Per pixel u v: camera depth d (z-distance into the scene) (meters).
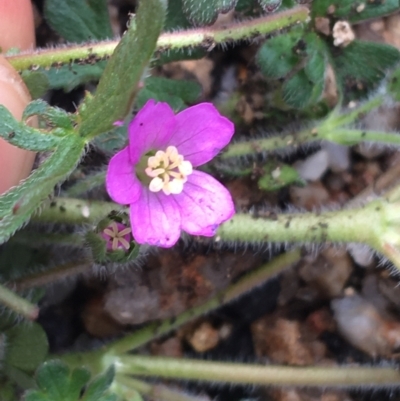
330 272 0.08
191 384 0.08
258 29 0.06
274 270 0.07
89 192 0.07
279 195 0.08
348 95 0.08
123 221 0.06
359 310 0.08
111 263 0.06
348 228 0.07
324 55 0.07
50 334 0.07
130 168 0.05
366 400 0.08
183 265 0.07
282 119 0.08
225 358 0.08
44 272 0.06
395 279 0.08
